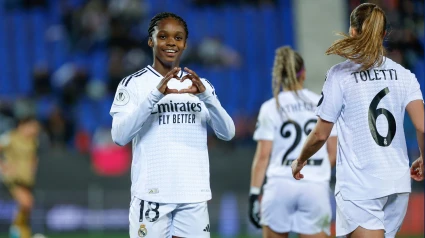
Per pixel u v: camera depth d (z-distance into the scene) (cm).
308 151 1645
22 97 5619
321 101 1627
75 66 5728
